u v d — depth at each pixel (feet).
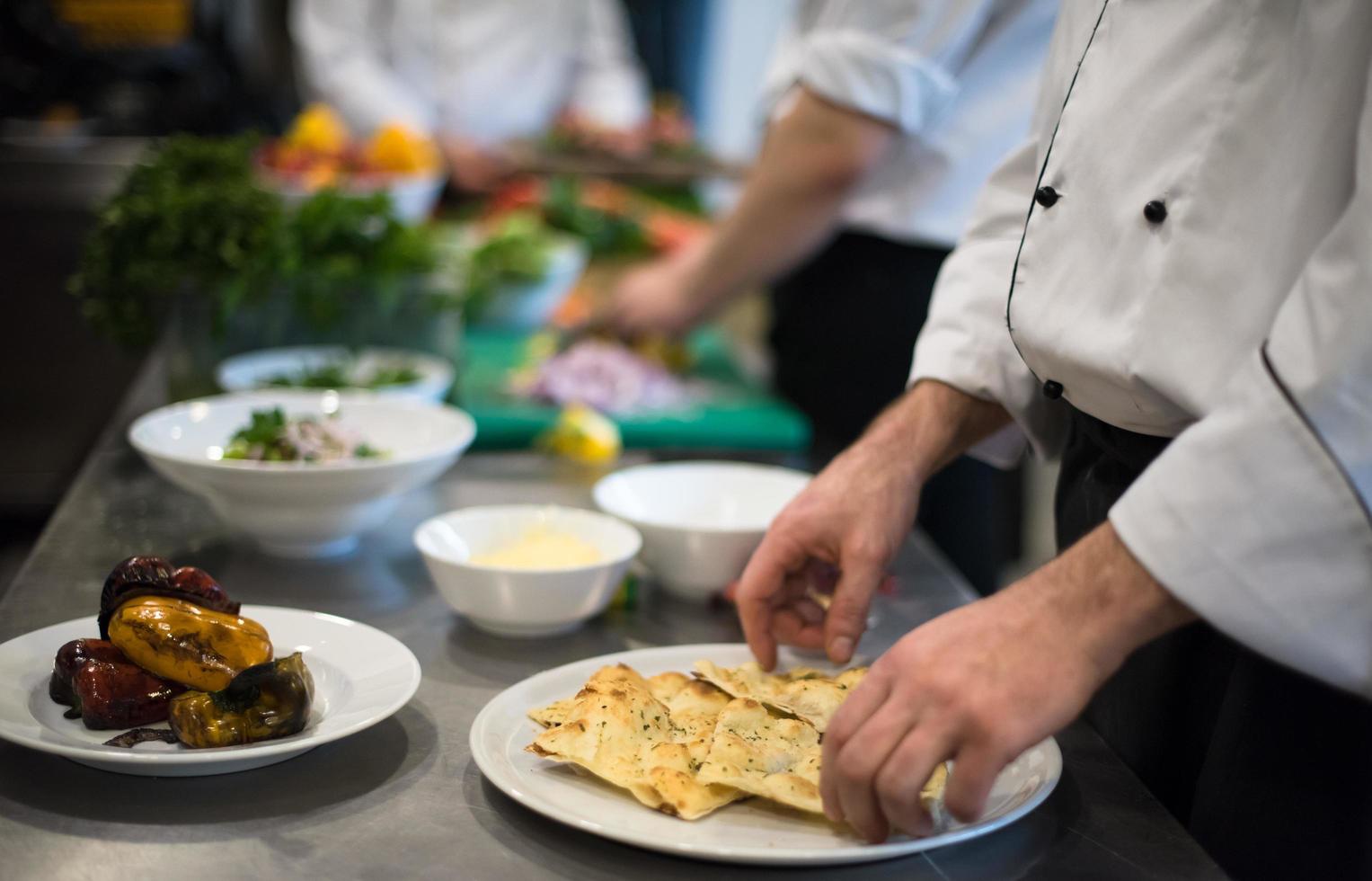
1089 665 2.15
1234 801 2.74
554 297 7.64
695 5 14.92
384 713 2.53
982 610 2.21
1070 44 3.12
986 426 3.51
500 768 2.47
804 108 5.50
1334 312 2.06
